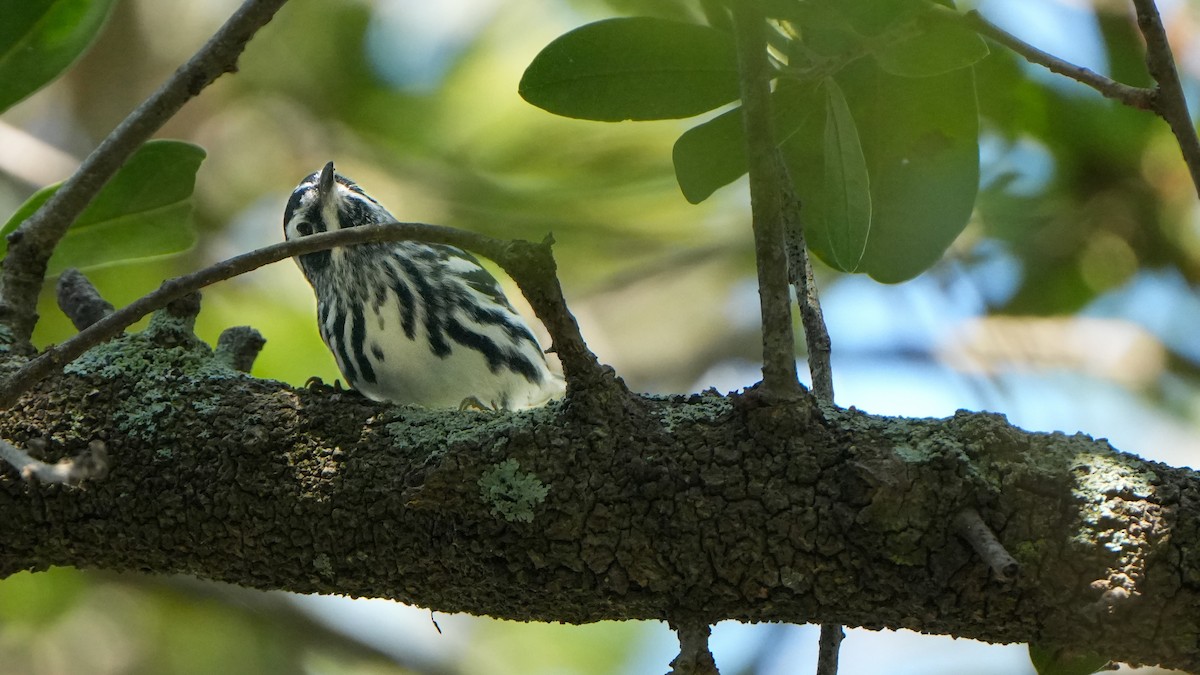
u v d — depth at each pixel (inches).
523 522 212.8
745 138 205.3
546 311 203.2
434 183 543.5
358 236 201.6
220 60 231.3
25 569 242.4
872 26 205.9
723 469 209.8
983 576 200.7
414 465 222.1
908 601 205.5
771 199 202.5
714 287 646.5
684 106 220.4
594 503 211.3
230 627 566.9
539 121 547.2
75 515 232.4
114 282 516.7
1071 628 200.4
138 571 239.6
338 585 229.5
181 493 228.2
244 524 226.1
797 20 204.4
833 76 229.6
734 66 215.6
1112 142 447.2
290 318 526.0
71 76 597.3
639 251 578.9
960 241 505.7
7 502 233.1
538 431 215.9
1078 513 199.9
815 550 205.6
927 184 242.7
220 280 207.0
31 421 236.2
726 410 216.7
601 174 537.6
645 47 213.9
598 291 595.2
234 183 570.9
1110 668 213.9
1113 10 433.1
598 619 224.1
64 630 553.9
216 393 237.5
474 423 225.3
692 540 209.2
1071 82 432.1
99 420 235.0
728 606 213.0
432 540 219.0
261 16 227.8
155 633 563.8
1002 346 526.9
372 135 561.6
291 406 233.3
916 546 201.8
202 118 575.8
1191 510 198.4
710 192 229.5
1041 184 463.8
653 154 536.4
